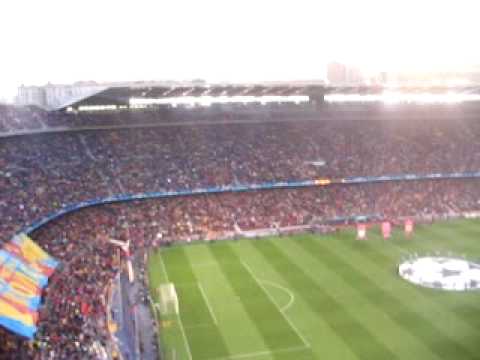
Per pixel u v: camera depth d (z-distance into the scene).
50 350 36.53
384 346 40.72
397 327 44.16
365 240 72.94
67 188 75.25
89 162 84.69
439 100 108.06
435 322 44.88
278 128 106.19
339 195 92.00
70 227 70.31
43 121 86.06
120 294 53.22
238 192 89.56
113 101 94.00
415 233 76.00
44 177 75.00
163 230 77.31
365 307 48.72
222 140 99.88
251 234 78.06
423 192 93.88
